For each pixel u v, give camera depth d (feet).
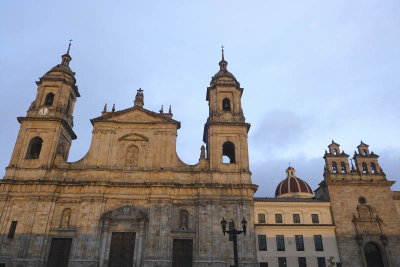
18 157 166.61
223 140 177.17
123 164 168.55
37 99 183.93
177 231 153.28
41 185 158.81
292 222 177.17
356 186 183.21
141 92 192.44
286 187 247.70
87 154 170.40
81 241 148.56
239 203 158.71
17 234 149.38
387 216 176.35
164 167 167.53
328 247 169.99
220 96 192.13
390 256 167.32
